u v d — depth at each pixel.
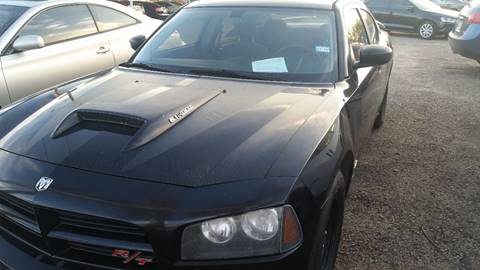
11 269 2.08
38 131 2.38
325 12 3.56
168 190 1.92
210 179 1.97
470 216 3.64
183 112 2.46
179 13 3.96
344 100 2.89
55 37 5.27
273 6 3.66
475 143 5.27
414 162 4.68
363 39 4.15
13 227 2.18
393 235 3.34
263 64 3.23
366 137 3.95
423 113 6.43
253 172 2.01
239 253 1.87
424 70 9.63
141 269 1.92
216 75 3.17
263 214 1.88
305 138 2.30
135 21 6.38
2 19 5.04
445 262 3.04
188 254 1.87
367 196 3.92
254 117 2.46
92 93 2.80
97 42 5.67
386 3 16.30
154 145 2.15
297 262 1.95
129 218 1.86
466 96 7.43
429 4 16.20
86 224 1.95
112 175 2.00
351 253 3.11
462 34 9.17
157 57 3.51
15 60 4.76
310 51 3.28
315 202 2.07
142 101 2.58
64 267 1.99
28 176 2.08
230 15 3.67
